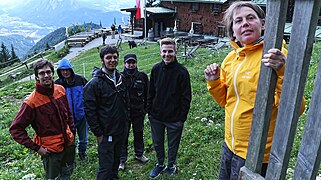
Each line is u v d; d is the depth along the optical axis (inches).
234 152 110.3
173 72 187.8
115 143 187.2
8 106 515.5
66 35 1744.6
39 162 257.0
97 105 179.9
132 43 1069.8
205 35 1241.4
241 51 101.6
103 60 177.8
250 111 100.5
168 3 1363.2
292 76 70.7
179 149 240.5
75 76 232.1
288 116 72.9
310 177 68.2
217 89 117.6
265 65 77.2
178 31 1311.5
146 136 275.6
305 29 66.0
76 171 230.7
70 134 178.9
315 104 65.9
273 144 78.8
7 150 293.0
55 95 171.3
